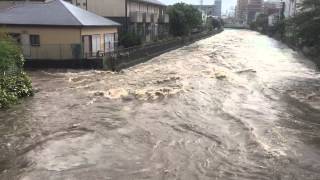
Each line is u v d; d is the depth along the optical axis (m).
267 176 12.62
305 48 50.94
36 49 33.34
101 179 12.17
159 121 18.09
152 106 20.81
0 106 19.77
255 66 38.34
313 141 15.90
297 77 32.34
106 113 19.33
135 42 43.66
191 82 27.52
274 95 24.66
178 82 27.39
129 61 36.44
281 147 15.07
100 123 17.64
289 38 70.50
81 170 12.77
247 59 44.12
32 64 32.88
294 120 18.91
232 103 21.88
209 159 13.80
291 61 44.25
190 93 24.00
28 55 33.41
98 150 14.43
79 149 14.49
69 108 20.19
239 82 28.42
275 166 13.34
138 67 35.78
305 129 17.48
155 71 32.91
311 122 18.67
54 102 21.41
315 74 34.38
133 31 48.56
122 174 12.53
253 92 25.16
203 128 17.12
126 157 13.84
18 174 12.43
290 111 20.66
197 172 12.77
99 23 36.59
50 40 33.22
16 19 33.84
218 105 21.27
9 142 15.13
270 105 21.86
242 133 16.50
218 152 14.42
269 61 43.34
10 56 23.56
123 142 15.28
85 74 30.61
